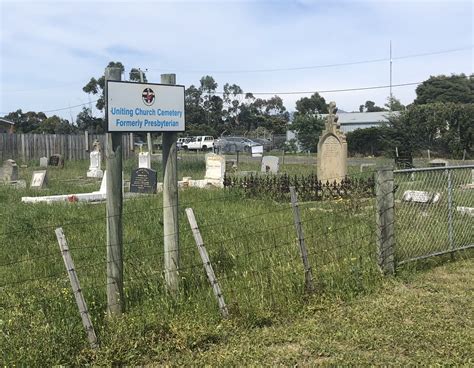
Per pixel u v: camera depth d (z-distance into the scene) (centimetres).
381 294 584
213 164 1830
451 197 756
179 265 578
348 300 562
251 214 1021
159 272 577
